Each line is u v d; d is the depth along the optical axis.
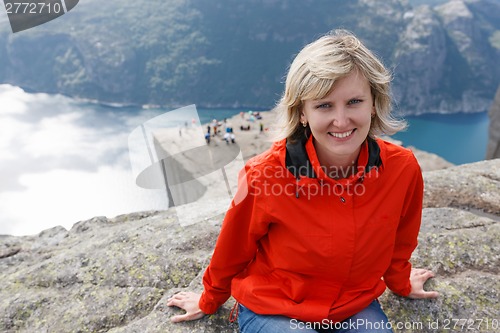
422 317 2.90
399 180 2.04
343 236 1.98
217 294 2.55
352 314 2.22
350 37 1.77
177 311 3.00
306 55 1.76
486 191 4.58
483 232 3.73
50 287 3.47
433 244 3.60
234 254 2.30
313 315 2.13
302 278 2.16
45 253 4.11
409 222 2.36
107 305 3.21
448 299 3.02
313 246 2.02
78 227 4.63
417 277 3.09
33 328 3.09
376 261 2.17
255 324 2.23
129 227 4.27
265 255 2.30
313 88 1.72
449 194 4.58
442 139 122.69
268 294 2.21
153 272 3.47
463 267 3.38
